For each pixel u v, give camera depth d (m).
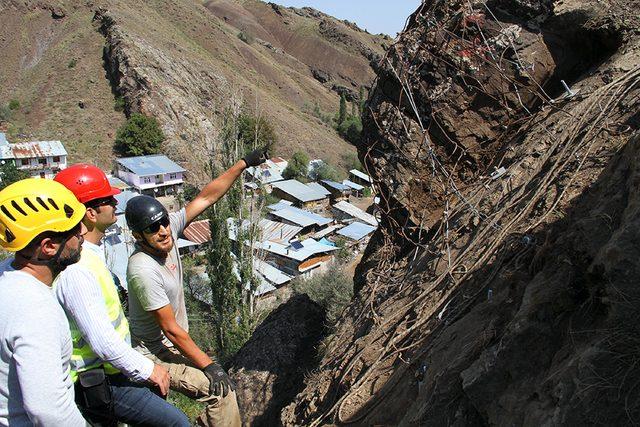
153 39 69.75
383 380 4.73
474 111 6.66
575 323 3.02
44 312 2.32
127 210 3.39
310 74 136.50
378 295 6.48
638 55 5.82
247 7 160.88
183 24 90.25
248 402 7.95
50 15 73.19
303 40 146.88
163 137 55.12
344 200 57.97
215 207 16.62
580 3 6.44
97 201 3.32
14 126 55.09
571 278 3.22
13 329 2.25
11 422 2.35
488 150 6.65
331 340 6.92
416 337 4.78
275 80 99.06
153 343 3.75
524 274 3.97
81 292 2.77
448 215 6.21
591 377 2.54
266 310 21.78
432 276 5.45
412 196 6.79
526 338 3.14
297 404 6.07
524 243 4.37
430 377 3.93
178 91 62.34
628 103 5.05
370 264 7.62
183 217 4.12
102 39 68.56
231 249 18.20
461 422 3.28
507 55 6.59
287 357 8.37
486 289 4.42
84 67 64.38
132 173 47.78
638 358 2.49
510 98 6.57
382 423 4.27
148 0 89.69
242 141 18.00
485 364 3.23
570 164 4.89
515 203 5.16
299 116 81.19
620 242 2.82
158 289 3.42
